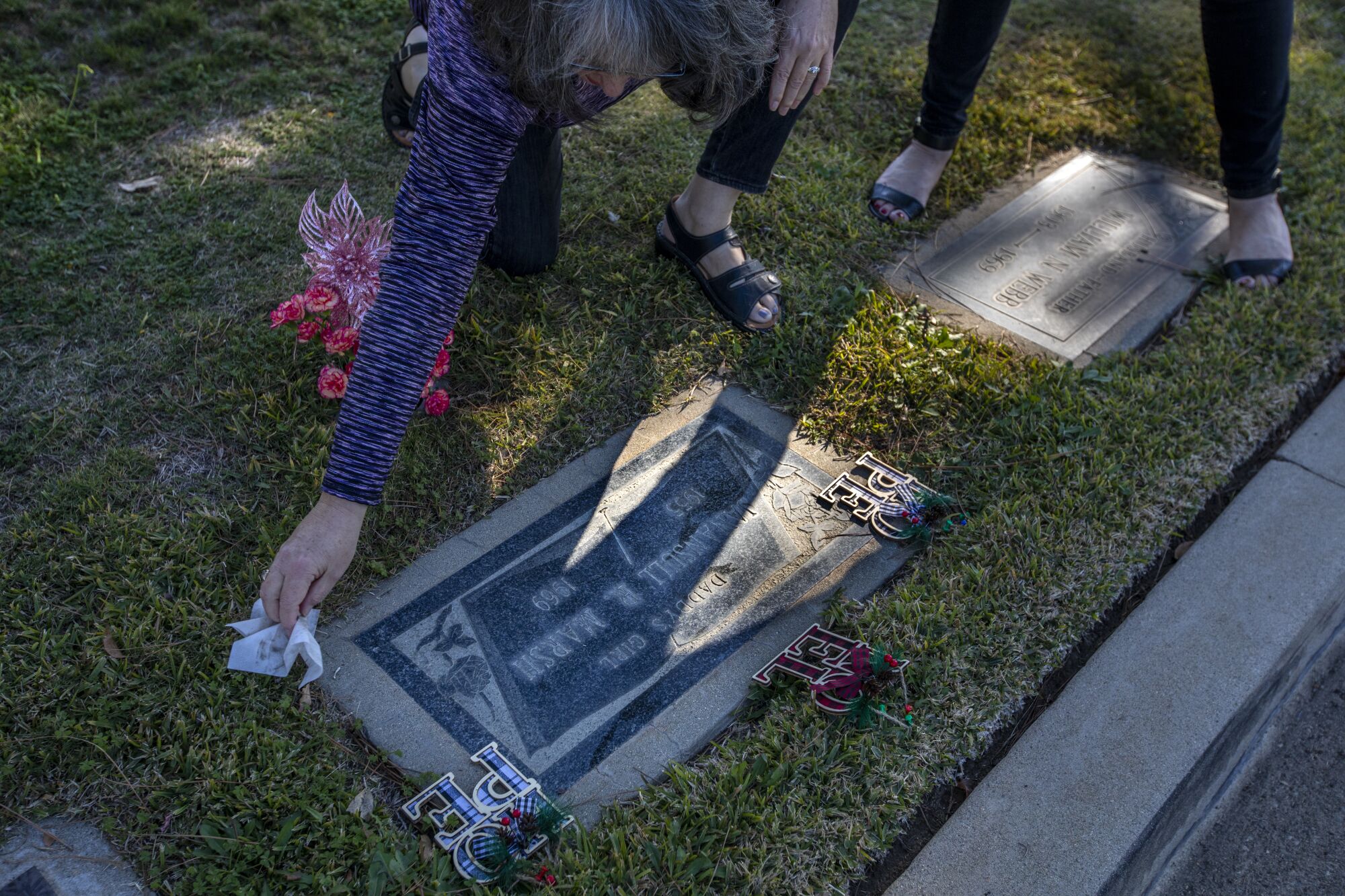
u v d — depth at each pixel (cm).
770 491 224
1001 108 341
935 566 209
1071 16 392
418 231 159
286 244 265
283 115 306
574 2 129
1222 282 289
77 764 168
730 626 199
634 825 168
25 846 158
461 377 236
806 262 279
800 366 249
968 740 183
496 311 252
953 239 297
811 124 327
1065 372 252
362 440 158
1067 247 298
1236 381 256
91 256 258
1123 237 304
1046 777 180
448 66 154
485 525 211
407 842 163
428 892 157
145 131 296
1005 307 276
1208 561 218
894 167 307
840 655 190
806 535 216
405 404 159
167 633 184
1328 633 220
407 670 187
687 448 231
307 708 179
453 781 172
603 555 209
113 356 234
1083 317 275
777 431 237
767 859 165
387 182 286
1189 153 340
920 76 348
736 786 173
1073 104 351
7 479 209
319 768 169
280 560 160
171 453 216
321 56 330
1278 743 208
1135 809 177
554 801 172
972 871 168
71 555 194
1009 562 209
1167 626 205
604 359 245
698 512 218
